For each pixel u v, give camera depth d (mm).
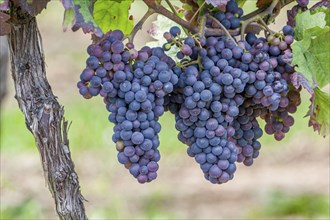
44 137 1340
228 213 4953
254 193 5309
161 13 1286
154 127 1262
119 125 1262
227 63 1259
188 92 1249
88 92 1246
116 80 1229
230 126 1311
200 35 1270
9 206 4797
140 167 1271
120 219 4785
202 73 1259
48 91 1347
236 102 1279
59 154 1352
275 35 1290
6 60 2805
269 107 1292
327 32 1257
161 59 1258
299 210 4824
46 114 1335
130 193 5379
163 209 5070
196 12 1296
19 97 1341
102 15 1337
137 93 1231
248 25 1316
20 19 1308
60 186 1359
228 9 1308
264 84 1271
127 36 1284
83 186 5465
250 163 1390
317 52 1269
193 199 5266
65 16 1169
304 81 1258
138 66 1237
